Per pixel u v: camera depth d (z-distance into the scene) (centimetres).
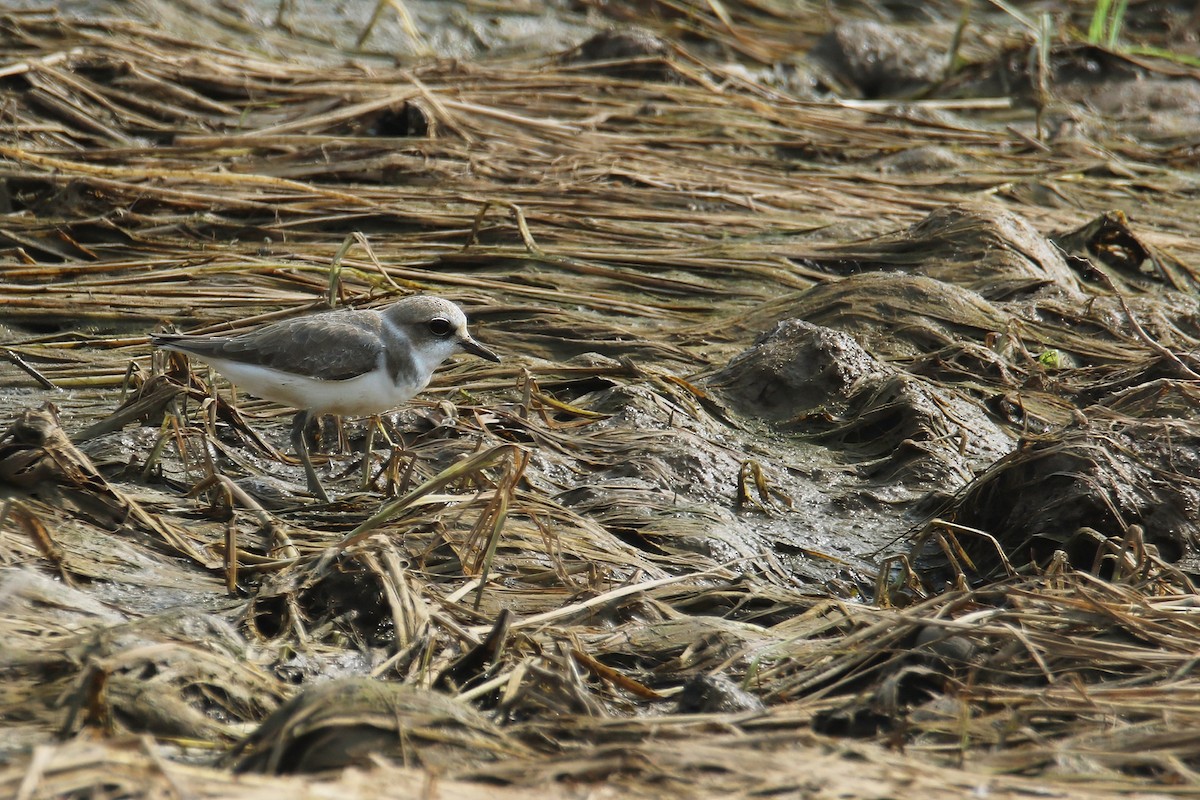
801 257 1692
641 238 1727
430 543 983
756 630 881
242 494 994
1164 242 1844
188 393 1172
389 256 1597
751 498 1163
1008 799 638
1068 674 792
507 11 2766
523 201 1784
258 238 1645
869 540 1128
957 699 759
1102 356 1471
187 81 2069
